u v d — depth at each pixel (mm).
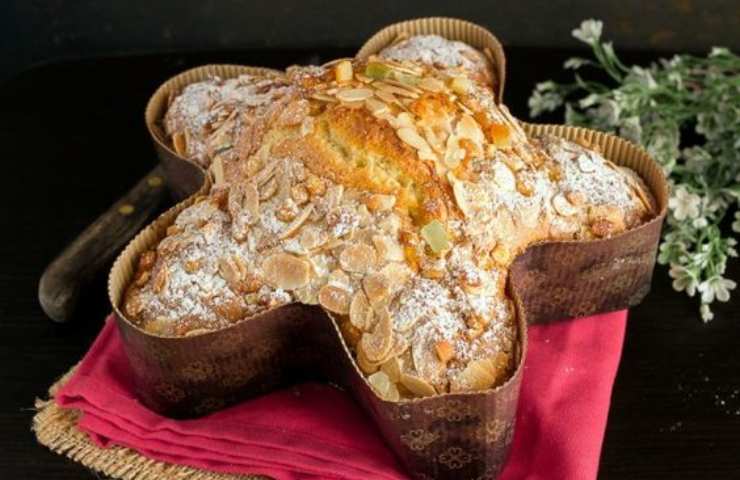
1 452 623
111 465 611
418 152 600
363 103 615
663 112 771
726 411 632
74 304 684
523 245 622
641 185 675
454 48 757
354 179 601
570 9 908
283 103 636
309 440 608
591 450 600
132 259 637
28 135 843
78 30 941
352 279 590
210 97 719
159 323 606
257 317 595
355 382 600
